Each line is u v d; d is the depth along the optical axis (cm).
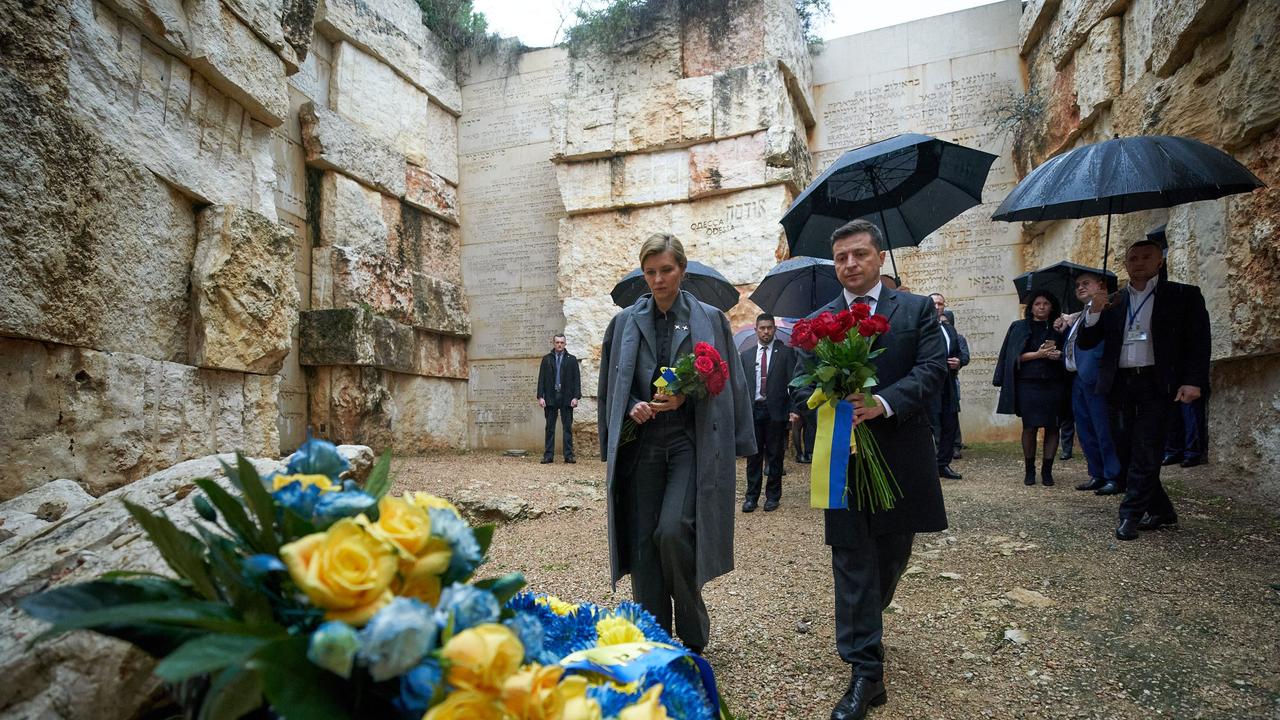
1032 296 697
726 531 297
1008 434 1078
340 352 952
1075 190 466
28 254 374
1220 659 305
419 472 855
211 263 518
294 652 94
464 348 1275
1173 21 631
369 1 1082
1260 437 582
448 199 1262
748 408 327
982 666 314
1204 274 619
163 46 486
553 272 1247
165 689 157
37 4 382
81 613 96
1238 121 546
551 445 1041
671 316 319
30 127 377
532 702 92
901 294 309
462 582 110
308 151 972
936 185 570
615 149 1116
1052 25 986
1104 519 528
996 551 471
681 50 1102
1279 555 423
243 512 113
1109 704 277
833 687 298
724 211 1069
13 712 139
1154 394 473
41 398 389
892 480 282
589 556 525
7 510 298
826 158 1202
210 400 523
